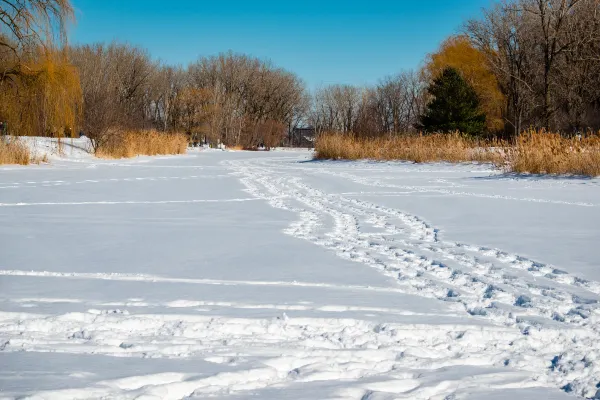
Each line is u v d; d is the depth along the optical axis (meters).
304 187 15.80
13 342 3.66
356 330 4.09
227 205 11.73
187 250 7.03
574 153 18.33
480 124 43.62
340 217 10.02
